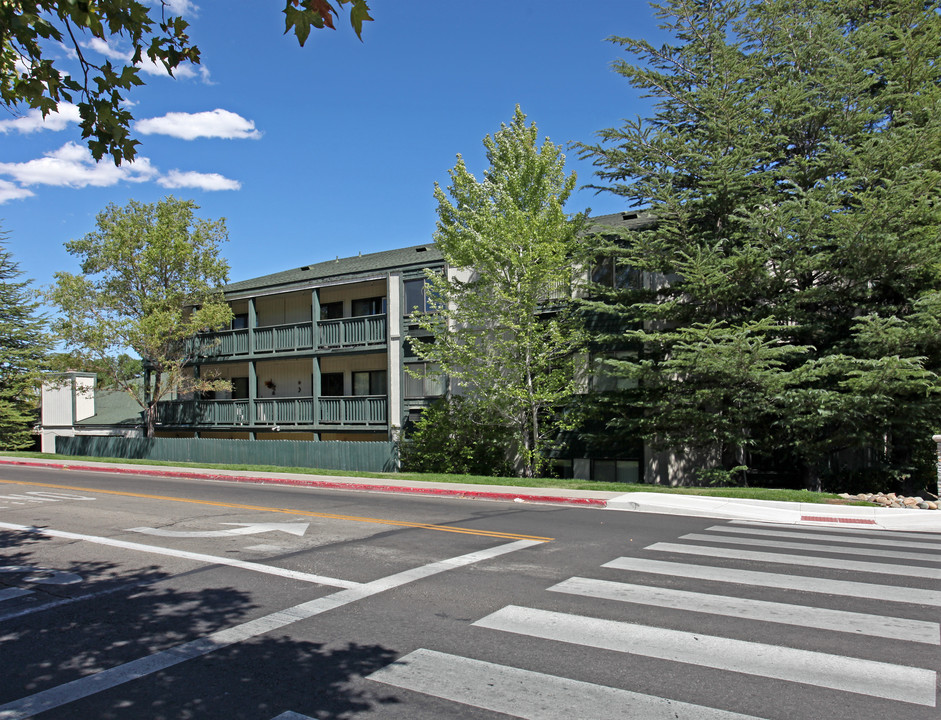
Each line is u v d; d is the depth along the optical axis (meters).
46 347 39.81
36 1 4.38
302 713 4.19
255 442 27.38
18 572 8.02
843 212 16.36
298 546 9.43
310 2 3.67
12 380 39.12
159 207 28.55
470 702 4.31
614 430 20.14
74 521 11.78
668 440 18.50
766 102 17.73
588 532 10.57
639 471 21.59
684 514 12.95
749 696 4.35
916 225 15.46
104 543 9.73
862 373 14.66
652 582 7.23
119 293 28.97
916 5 17.73
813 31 18.16
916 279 16.27
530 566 8.06
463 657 5.09
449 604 6.48
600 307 19.23
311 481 19.33
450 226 20.64
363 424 26.88
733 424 17.14
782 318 17.09
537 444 20.62
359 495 16.41
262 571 7.92
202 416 31.22
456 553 8.88
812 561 8.27
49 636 5.73
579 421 19.89
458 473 22.03
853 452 19.73
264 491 17.17
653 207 17.88
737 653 5.11
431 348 21.78
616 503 14.02
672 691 4.44
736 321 17.50
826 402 15.42
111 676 4.82
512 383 19.94
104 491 16.81
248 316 32.12
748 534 10.45
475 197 20.39
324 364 29.89
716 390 16.52
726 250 17.86
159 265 28.27
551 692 4.45
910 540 9.99
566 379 20.31
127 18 4.34
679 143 17.92
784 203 16.08
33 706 4.33
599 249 18.84
